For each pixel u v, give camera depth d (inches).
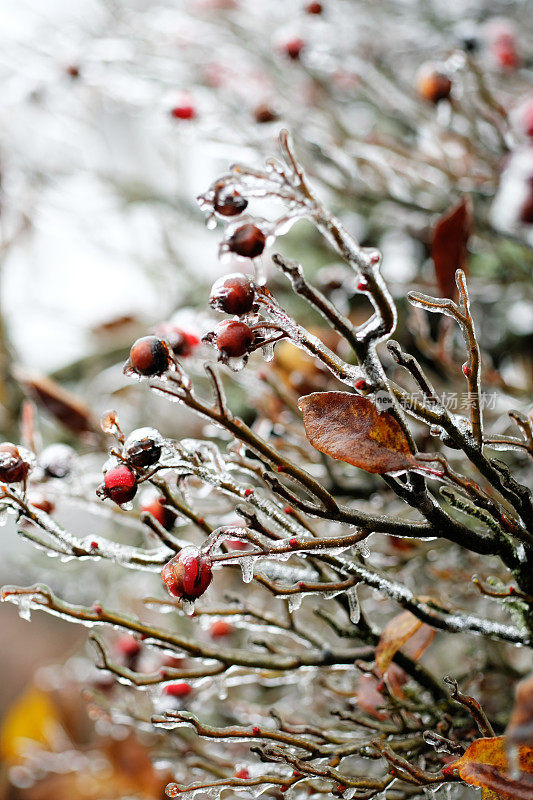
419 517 25.2
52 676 35.7
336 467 24.8
